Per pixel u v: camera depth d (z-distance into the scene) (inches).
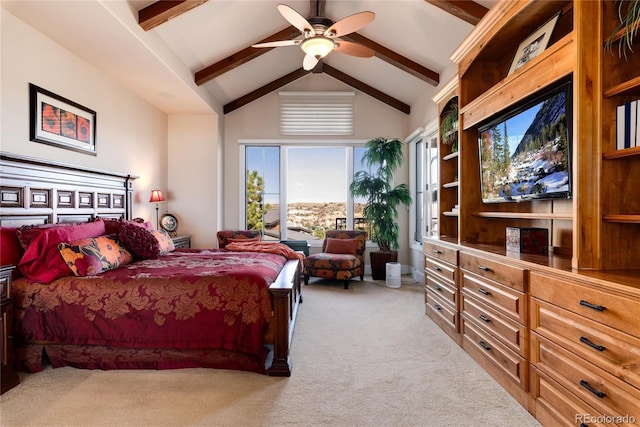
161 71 147.2
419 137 215.6
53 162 112.7
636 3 57.9
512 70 100.7
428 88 192.9
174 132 213.5
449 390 80.6
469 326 100.5
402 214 236.8
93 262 94.4
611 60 65.1
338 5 153.9
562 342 63.0
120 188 154.6
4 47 101.3
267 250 148.7
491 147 109.3
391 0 137.8
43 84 115.4
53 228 97.9
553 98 79.4
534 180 87.7
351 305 154.5
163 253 139.2
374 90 229.6
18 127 105.6
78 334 88.8
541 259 77.4
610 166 64.9
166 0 117.6
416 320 133.0
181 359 88.9
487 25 99.5
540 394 68.6
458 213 127.1
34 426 66.1
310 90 236.2
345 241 208.1
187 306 88.3
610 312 52.9
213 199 214.5
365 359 97.4
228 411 71.4
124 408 72.4
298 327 124.5
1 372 78.4
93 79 141.4
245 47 170.2
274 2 144.5
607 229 64.8
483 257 92.5
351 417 69.6
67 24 109.7
